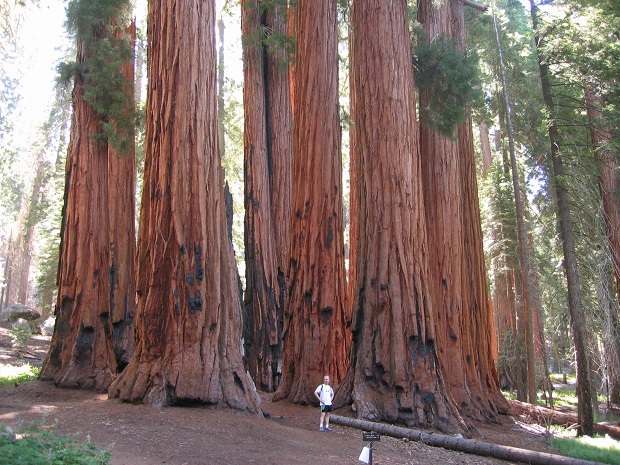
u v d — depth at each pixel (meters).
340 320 15.33
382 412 13.07
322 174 15.77
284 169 22.58
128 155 16.34
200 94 11.95
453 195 17.55
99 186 15.66
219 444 8.72
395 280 13.92
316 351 15.00
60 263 15.41
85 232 15.28
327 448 9.88
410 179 14.52
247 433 9.70
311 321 15.17
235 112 29.41
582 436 15.62
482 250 19.95
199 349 11.12
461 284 17.34
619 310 20.27
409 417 12.91
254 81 22.28
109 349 14.90
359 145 15.05
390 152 14.48
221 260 11.89
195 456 7.91
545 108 18.33
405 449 10.86
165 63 11.98
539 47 18.08
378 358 13.62
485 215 30.66
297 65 16.91
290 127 23.05
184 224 11.47
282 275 22.00
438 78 16.92
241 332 12.15
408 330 13.66
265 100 22.83
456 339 16.78
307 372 14.91
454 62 16.84
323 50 16.28
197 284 11.33
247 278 21.66
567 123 18.56
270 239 21.88
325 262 15.40
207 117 12.05
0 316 30.88
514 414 19.06
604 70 17.08
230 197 13.90
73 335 14.66
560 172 17.45
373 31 15.04
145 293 11.59
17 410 10.23
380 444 10.99
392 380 13.34
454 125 17.23
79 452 6.03
